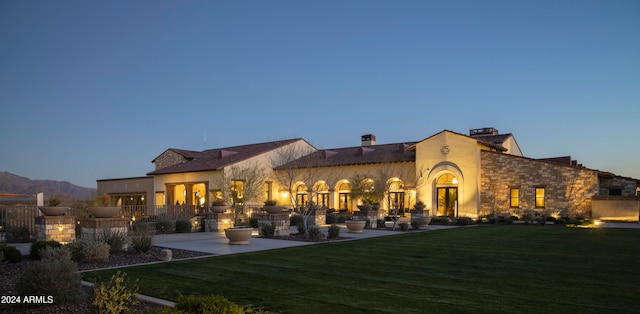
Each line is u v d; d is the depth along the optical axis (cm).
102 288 701
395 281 999
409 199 3825
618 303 809
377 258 1350
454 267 1188
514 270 1142
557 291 902
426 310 758
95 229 1552
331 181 4194
